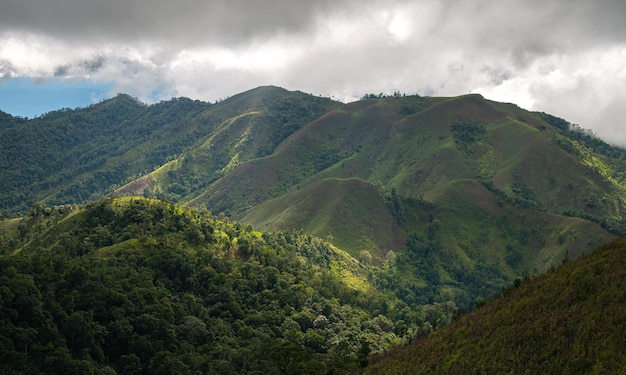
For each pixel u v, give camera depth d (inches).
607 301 2687.0
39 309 4453.7
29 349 4183.1
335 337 5556.1
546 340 2652.6
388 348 5162.4
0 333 4109.3
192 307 5639.8
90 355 4552.2
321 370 3993.6
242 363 4756.4
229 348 5024.6
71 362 4136.3
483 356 2844.5
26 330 4215.1
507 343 2822.3
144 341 4773.6
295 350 4323.3
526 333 2792.8
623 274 2822.3
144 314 4985.2
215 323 5570.9
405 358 3540.8
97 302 4886.8
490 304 3622.0
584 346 2464.3
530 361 2554.1
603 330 2485.2
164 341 5000.0
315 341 5354.3
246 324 5743.1
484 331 3122.5
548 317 2824.8
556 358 2484.0
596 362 2317.9
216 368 4616.1
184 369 4645.7
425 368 3132.4
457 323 3646.7
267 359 4571.9
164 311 5172.2
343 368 4136.3
